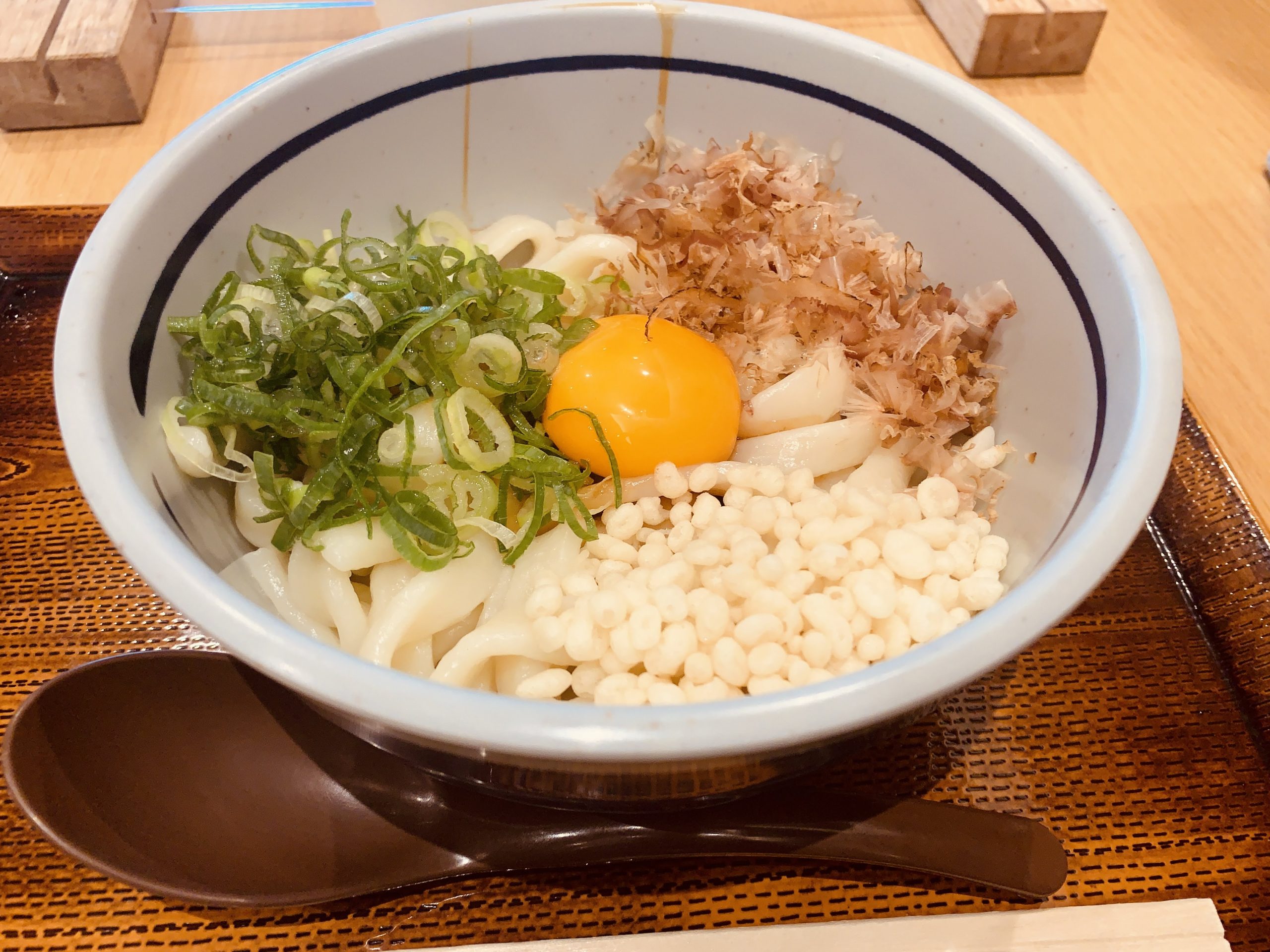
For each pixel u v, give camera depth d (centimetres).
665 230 23
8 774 16
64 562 20
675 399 20
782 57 22
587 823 16
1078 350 18
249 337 19
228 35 31
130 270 17
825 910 16
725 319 23
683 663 16
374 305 20
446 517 18
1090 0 30
